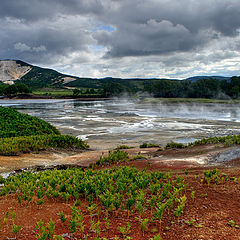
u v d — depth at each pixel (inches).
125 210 227.3
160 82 5703.7
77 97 6146.7
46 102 4773.6
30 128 1040.2
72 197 287.4
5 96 6171.3
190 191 269.3
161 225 185.2
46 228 183.0
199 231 169.3
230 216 194.2
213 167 442.0
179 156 602.5
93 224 183.2
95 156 696.4
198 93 5157.5
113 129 1429.6
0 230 184.9
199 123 1676.9
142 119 1934.1
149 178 323.3
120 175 346.3
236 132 1274.6
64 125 1601.9
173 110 2824.8
